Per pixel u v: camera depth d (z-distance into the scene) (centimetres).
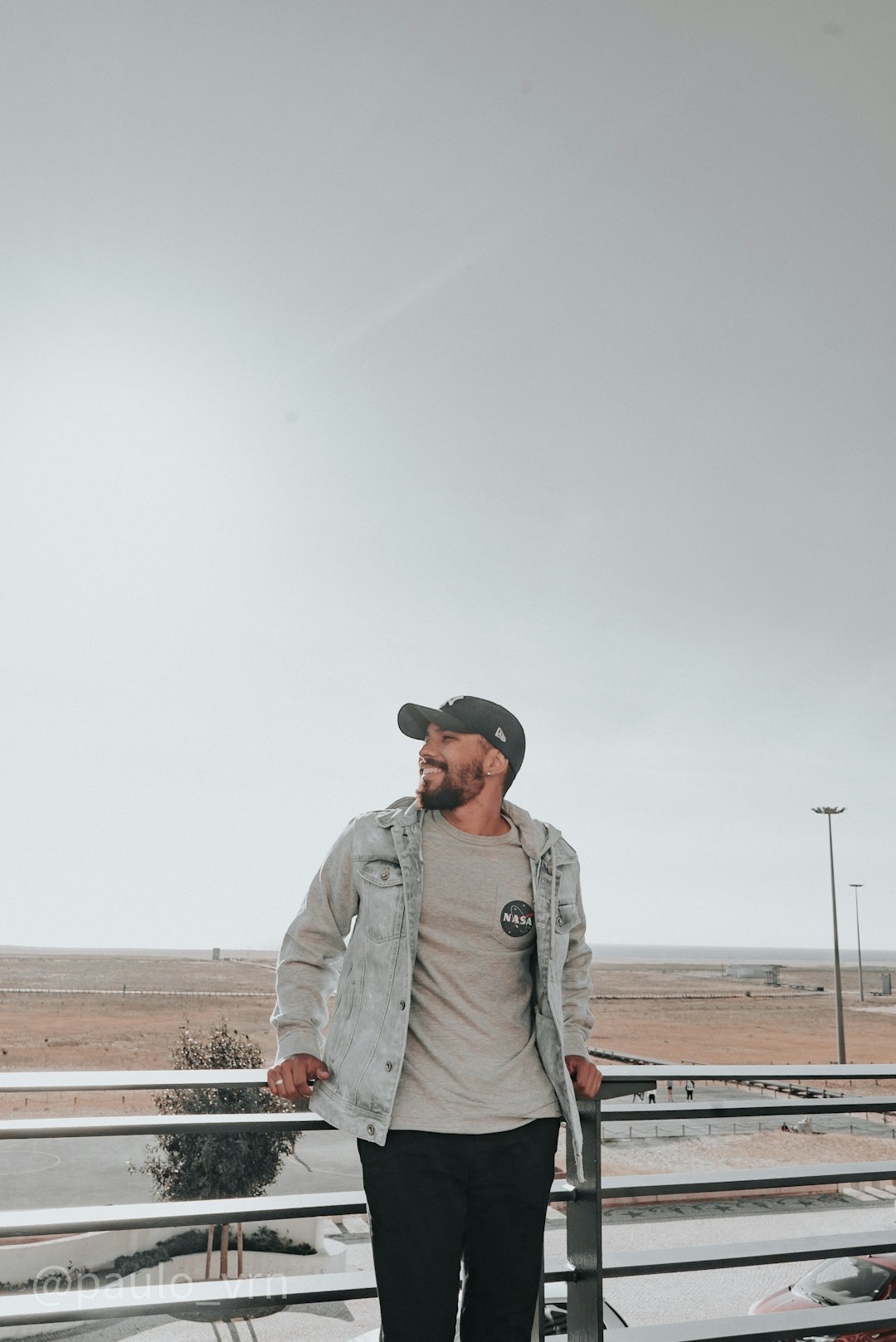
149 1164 1684
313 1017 204
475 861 208
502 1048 200
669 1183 228
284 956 211
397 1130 187
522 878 210
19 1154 3428
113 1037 8081
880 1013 10300
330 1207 199
